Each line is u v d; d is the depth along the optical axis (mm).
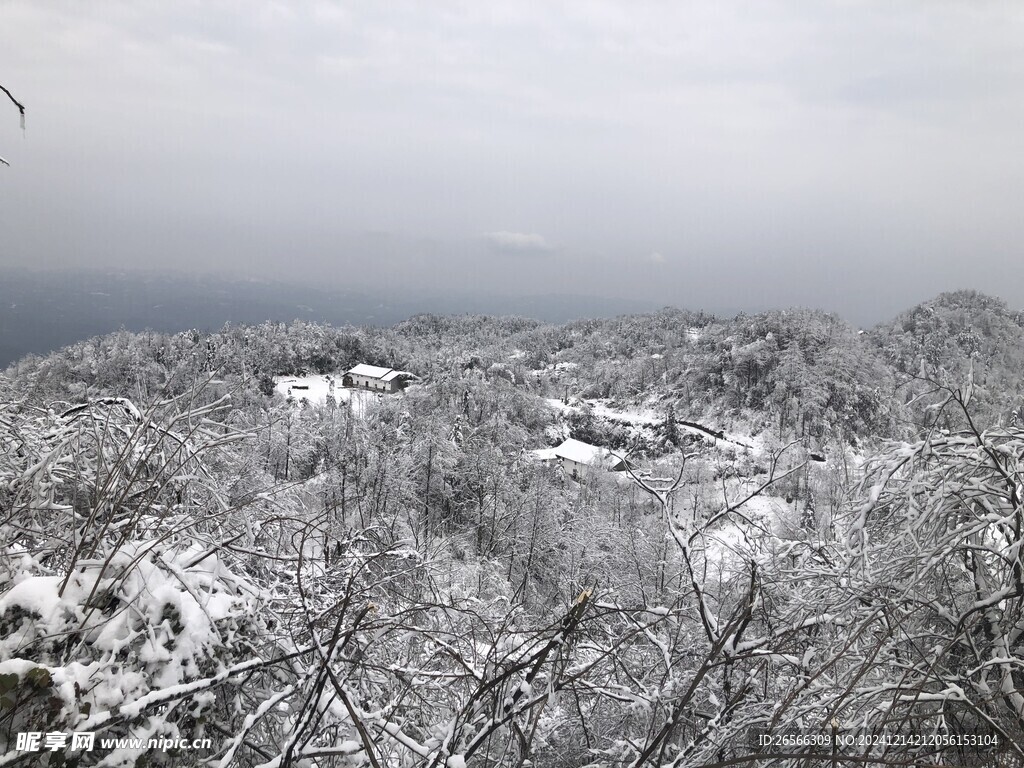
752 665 3350
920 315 67938
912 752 2568
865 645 3270
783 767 2674
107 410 3076
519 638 3352
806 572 3590
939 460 3359
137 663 2104
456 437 35188
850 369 56938
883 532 3840
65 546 2494
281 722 2625
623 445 58656
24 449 3014
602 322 125312
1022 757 2133
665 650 3021
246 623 2693
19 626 2066
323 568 3709
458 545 20797
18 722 1797
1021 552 2902
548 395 85625
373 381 74500
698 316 118750
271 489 3211
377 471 26812
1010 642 3025
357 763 2236
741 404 65312
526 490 31766
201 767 2170
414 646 3645
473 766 2721
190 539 2873
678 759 2430
